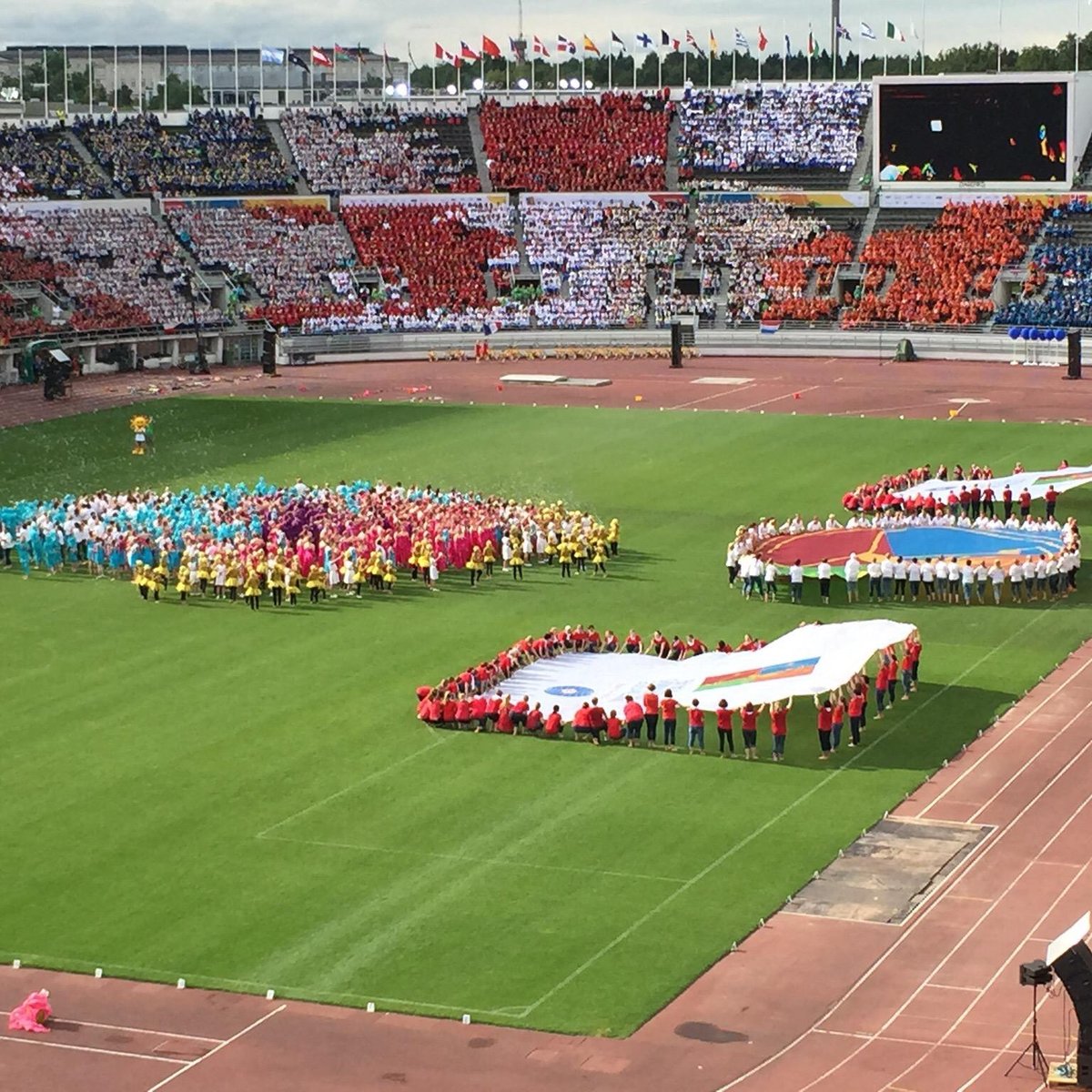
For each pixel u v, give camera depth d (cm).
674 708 7356
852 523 10425
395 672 8350
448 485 12369
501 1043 5041
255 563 9619
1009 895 5909
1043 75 18900
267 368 17650
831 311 18825
